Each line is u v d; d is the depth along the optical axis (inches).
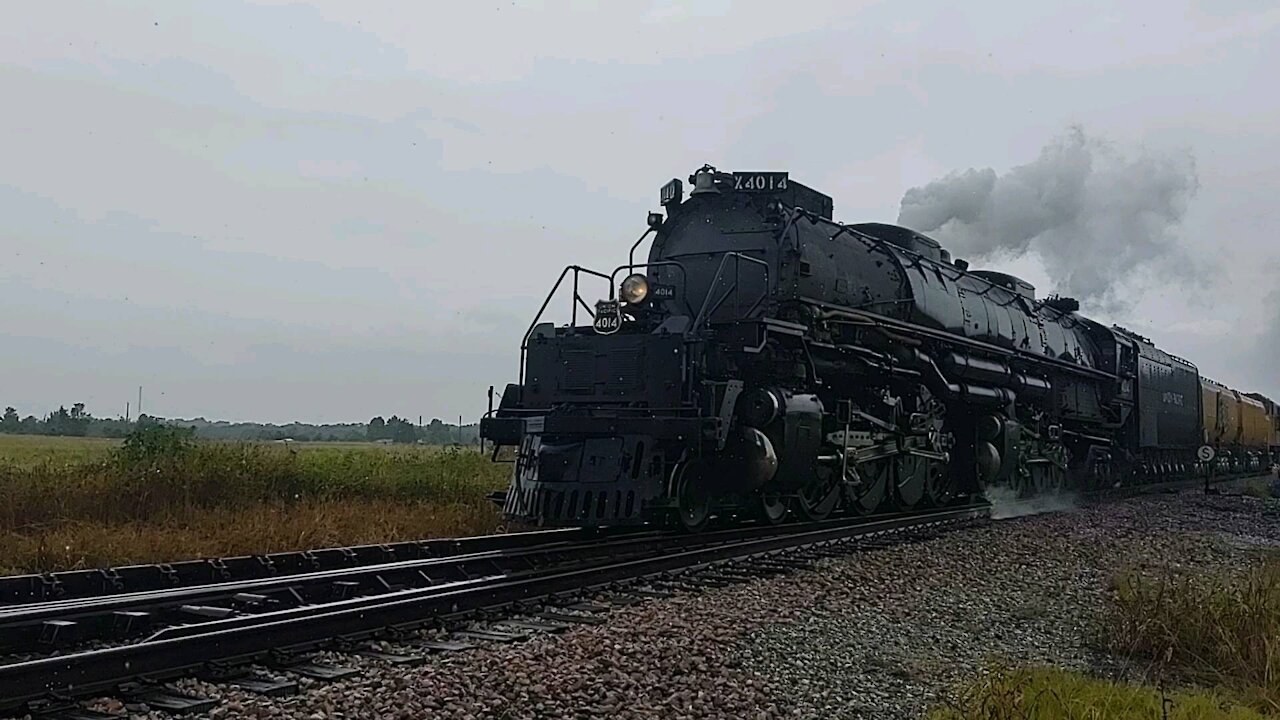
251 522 522.6
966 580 423.2
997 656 300.2
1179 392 1331.2
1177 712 239.8
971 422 752.3
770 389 504.7
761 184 557.3
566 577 358.0
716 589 372.2
